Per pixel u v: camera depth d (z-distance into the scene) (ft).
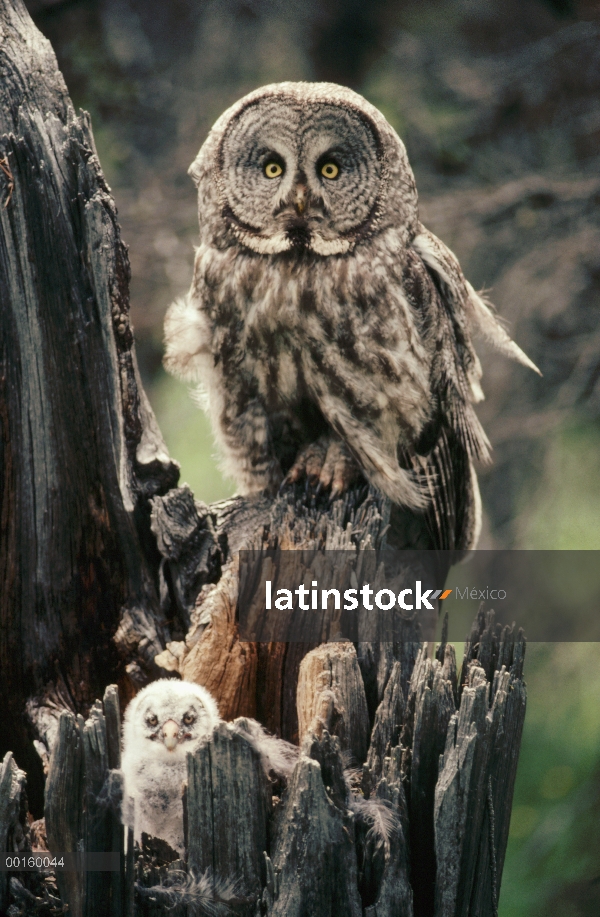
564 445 40.88
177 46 48.14
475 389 27.55
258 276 23.30
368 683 17.70
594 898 31.73
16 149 17.80
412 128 45.37
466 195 44.01
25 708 18.54
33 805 18.38
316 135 23.30
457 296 25.31
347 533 18.80
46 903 14.83
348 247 23.27
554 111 45.11
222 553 19.49
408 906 14.57
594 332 41.98
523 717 16.48
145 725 17.47
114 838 13.99
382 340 23.26
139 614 18.99
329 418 23.91
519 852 33.24
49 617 18.61
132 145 47.09
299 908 13.99
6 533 18.28
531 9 46.73
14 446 18.12
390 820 14.69
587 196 42.91
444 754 14.87
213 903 14.25
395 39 47.75
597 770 34.06
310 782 14.10
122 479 18.47
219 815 14.39
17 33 18.79
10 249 17.85
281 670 18.19
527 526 39.99
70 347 18.15
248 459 25.53
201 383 25.50
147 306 44.57
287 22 47.34
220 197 24.09
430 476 24.90
